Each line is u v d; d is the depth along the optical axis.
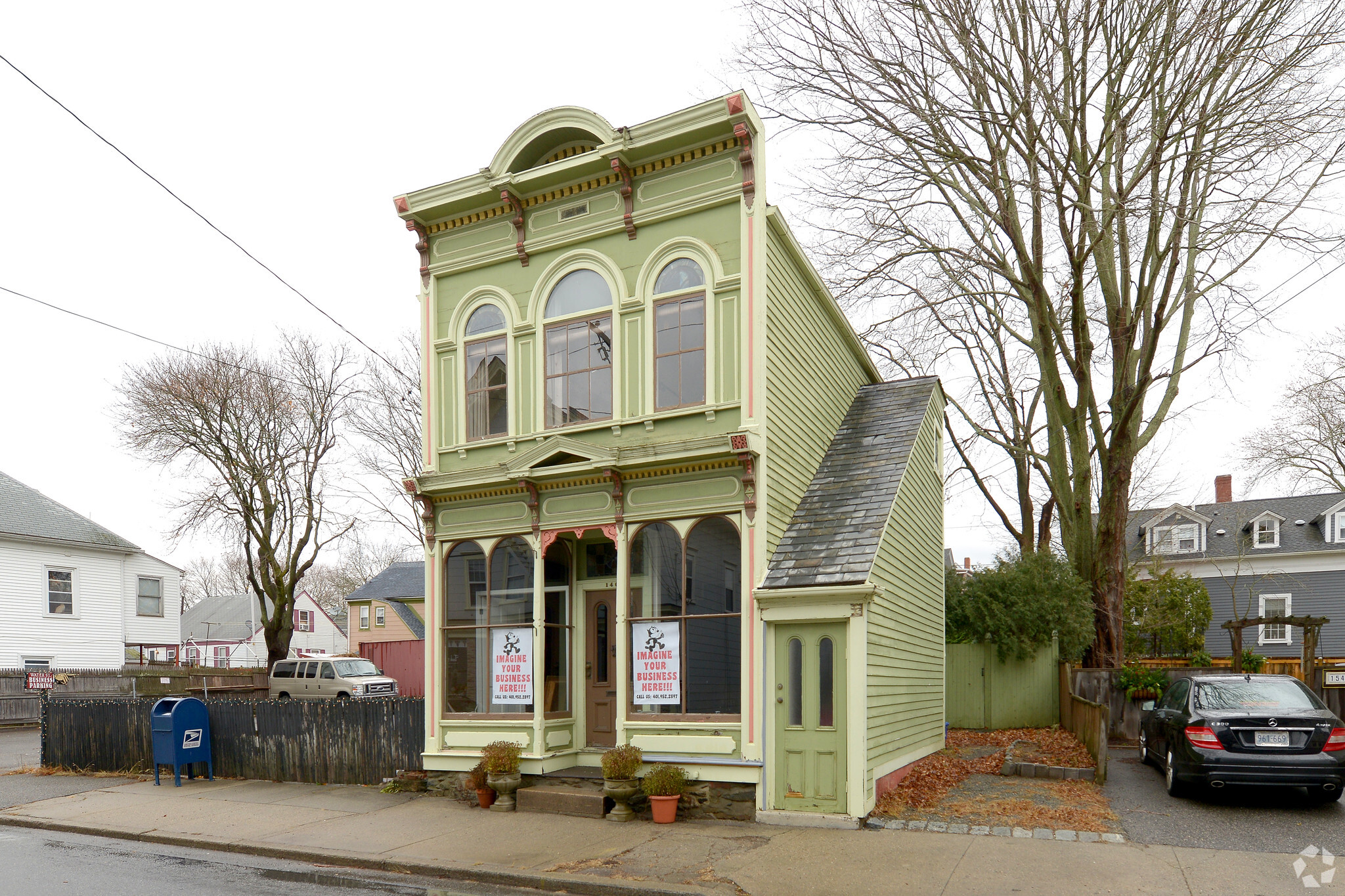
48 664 33.28
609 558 13.12
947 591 21.45
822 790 10.56
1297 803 11.24
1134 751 16.38
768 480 11.49
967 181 20.30
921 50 17.80
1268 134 15.80
